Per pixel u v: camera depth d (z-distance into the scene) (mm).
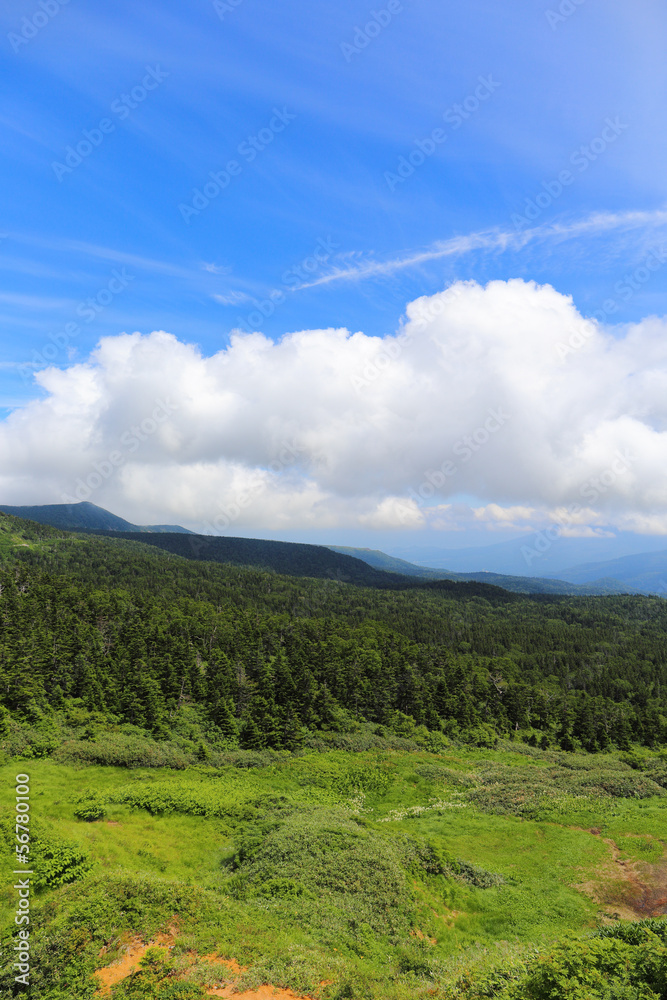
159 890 23328
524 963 18016
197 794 45312
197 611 123375
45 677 69875
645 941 18000
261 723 67062
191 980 17656
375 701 84375
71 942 19203
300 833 34125
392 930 25047
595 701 98688
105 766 53062
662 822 41719
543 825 42688
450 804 49375
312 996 18000
